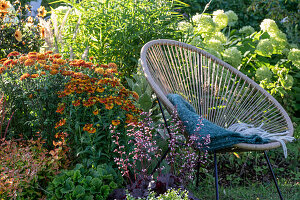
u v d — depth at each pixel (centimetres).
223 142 195
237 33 486
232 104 287
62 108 227
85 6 332
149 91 280
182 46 268
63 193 209
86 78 232
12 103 251
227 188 276
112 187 218
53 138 246
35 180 208
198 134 200
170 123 272
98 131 234
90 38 329
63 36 338
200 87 268
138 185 206
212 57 274
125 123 238
